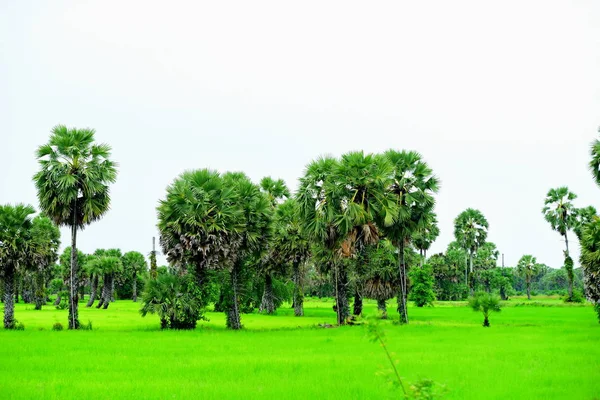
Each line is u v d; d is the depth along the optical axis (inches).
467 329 1299.2
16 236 1365.7
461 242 3651.6
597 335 1129.4
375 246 1635.1
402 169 1546.5
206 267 1328.7
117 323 1625.2
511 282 5162.4
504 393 515.2
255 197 1531.7
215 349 885.2
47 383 582.9
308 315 2257.6
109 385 570.6
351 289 1579.7
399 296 1772.9
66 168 1354.6
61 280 3843.5
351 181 1427.2
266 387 555.8
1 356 804.6
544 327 1368.1
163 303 1330.0
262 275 2267.5
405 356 788.0
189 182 1387.8
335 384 568.1
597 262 1353.3
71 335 1142.3
